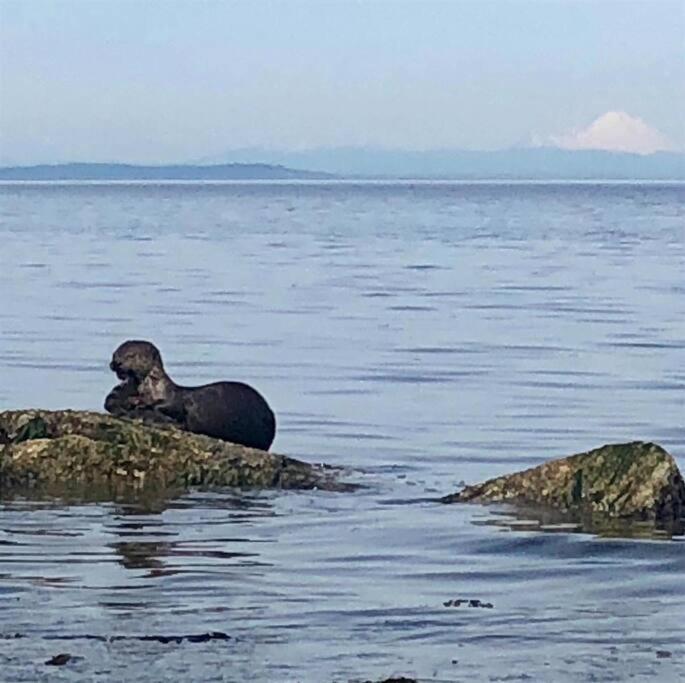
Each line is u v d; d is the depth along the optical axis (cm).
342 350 4044
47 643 1415
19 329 4400
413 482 2353
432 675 1336
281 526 1997
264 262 7794
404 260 8119
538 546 1877
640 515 2048
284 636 1453
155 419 2478
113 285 6072
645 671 1354
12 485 2228
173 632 1463
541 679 1328
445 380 3500
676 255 8712
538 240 10675
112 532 1948
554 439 2762
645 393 3312
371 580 1695
